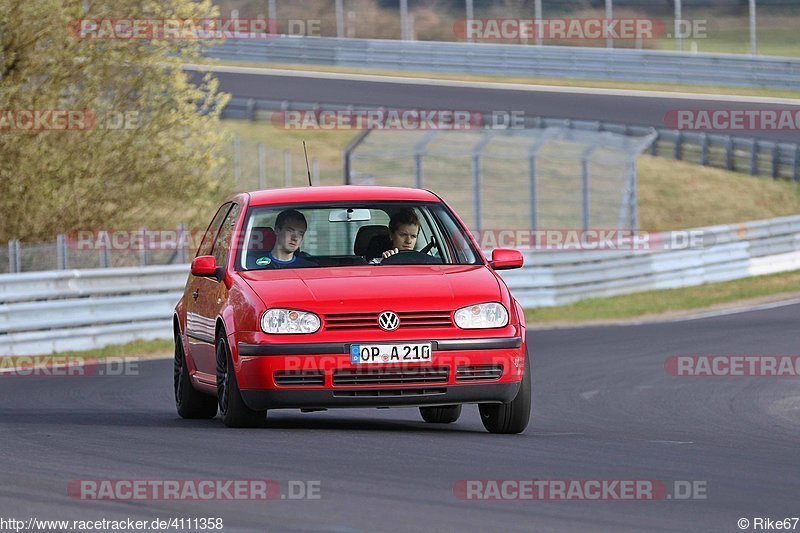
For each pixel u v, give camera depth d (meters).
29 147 72.88
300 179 123.50
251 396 25.25
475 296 25.83
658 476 20.64
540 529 16.33
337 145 138.00
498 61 161.00
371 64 168.62
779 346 52.47
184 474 20.30
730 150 134.00
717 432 28.86
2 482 19.67
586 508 17.81
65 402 36.03
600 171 127.06
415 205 28.75
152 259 72.44
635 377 42.91
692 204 125.06
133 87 77.00
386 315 25.17
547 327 66.62
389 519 16.83
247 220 28.31
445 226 28.61
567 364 47.50
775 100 141.50
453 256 28.17
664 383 41.09
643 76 152.62
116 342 56.69
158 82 77.19
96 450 23.16
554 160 127.50
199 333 29.09
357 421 30.56
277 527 16.33
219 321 26.94
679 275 86.69
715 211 124.06
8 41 72.88
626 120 133.50
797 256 98.56
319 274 26.77
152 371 46.41
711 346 53.03
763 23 182.88
